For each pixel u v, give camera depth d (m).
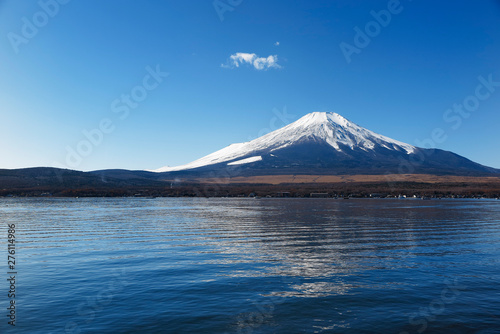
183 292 18.16
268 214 75.25
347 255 28.42
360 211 83.44
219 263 25.31
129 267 24.06
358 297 17.33
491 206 105.81
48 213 79.06
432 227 49.44
